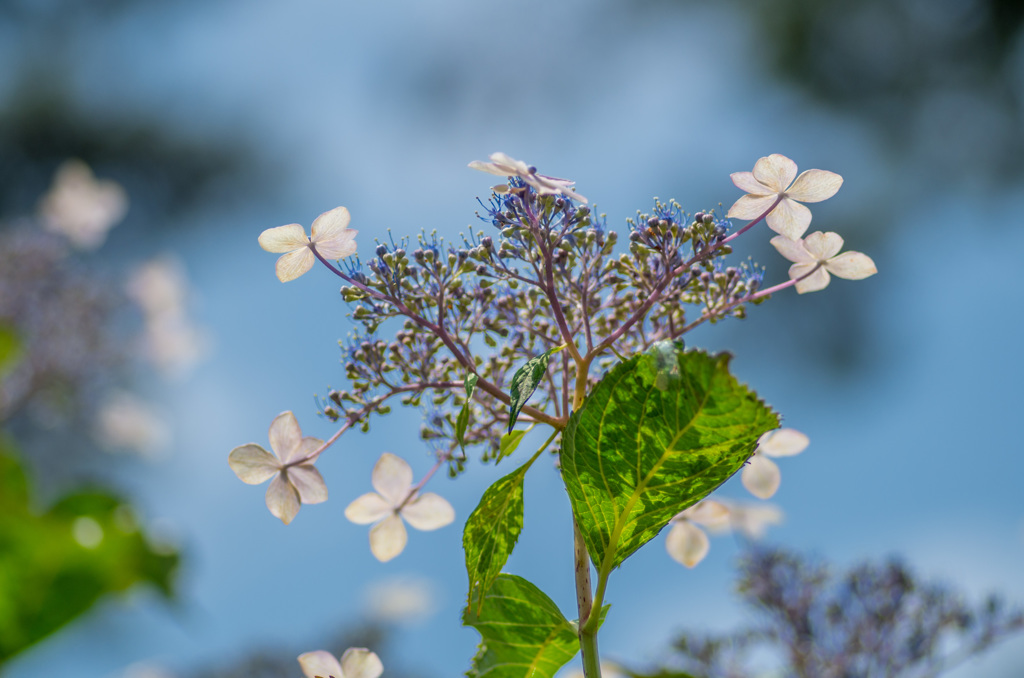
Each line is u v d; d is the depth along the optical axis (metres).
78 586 0.92
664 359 0.74
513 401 0.75
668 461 0.75
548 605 0.78
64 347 1.92
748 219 0.79
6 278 1.86
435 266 0.78
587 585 0.76
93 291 2.00
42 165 4.33
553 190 0.75
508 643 0.78
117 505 0.93
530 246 0.78
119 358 2.08
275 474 0.78
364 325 0.78
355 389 0.79
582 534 0.76
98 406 2.06
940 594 1.02
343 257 0.79
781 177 0.78
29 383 1.88
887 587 1.02
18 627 0.90
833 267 0.80
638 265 0.78
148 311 2.22
